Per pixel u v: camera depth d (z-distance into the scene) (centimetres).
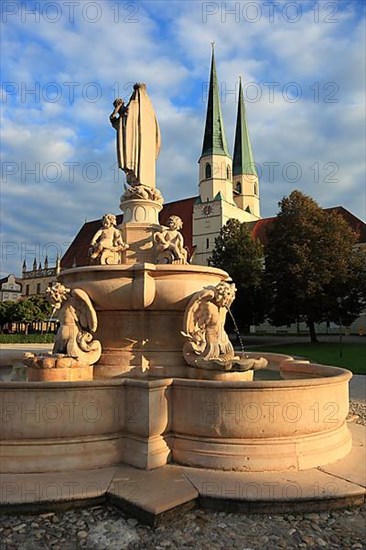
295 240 3541
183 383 527
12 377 875
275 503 432
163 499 423
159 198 848
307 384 523
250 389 508
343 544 379
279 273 3638
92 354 678
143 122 855
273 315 3806
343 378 577
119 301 680
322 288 3444
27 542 374
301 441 520
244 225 4347
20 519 413
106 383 518
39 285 8438
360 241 5481
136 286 666
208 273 716
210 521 414
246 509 430
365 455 563
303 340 4247
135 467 503
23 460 484
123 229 802
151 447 506
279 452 504
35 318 4962
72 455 495
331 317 3684
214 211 6912
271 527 406
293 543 379
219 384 509
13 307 5025
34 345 3900
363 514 434
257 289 3862
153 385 513
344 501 442
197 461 505
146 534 389
